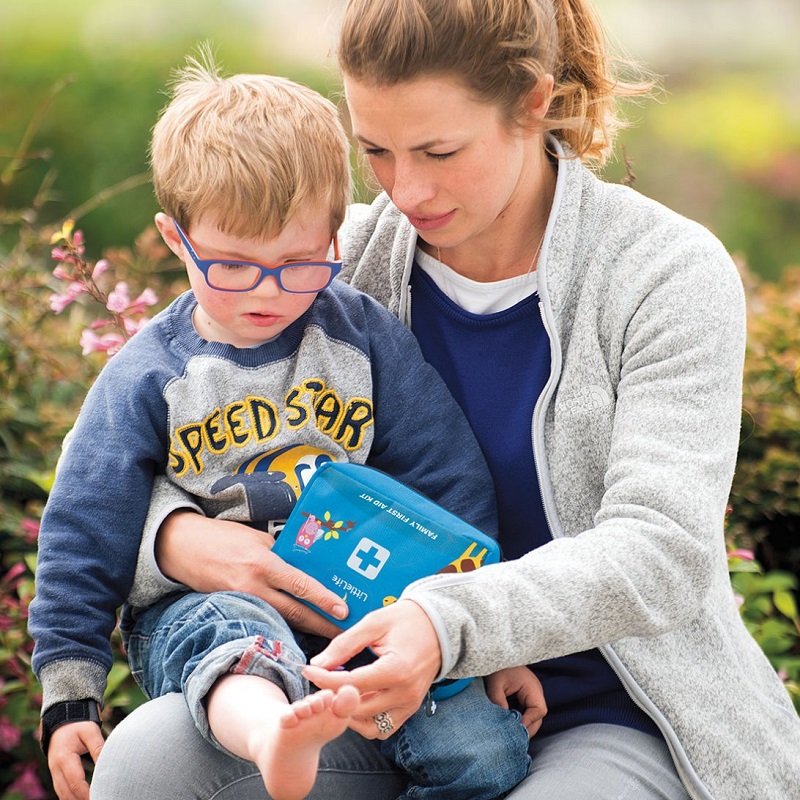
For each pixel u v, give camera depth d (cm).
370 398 437
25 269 700
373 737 346
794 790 402
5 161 1587
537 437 417
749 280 807
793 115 2180
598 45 432
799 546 702
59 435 664
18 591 598
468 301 445
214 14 1925
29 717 558
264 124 409
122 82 1766
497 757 388
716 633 407
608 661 398
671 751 394
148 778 364
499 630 347
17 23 1812
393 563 397
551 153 430
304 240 412
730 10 2417
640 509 368
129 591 422
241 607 390
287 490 420
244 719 342
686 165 2058
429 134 382
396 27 371
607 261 417
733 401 394
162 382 424
